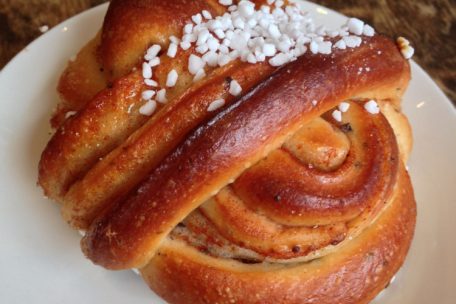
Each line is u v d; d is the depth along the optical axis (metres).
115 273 0.23
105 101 0.21
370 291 0.21
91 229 0.21
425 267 0.23
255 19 0.22
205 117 0.20
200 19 0.22
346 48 0.21
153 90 0.21
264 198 0.20
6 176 0.25
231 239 0.20
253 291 0.20
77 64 0.23
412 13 0.33
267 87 0.20
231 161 0.19
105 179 0.20
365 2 0.33
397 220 0.22
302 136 0.20
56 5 0.31
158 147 0.20
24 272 0.23
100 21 0.28
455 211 0.25
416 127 0.26
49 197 0.23
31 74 0.27
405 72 0.23
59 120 0.24
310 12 0.29
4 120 0.26
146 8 0.22
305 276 0.20
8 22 0.30
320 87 0.20
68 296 0.23
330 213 0.20
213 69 0.21
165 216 0.20
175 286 0.21
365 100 0.22
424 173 0.25
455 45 0.31
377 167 0.21
